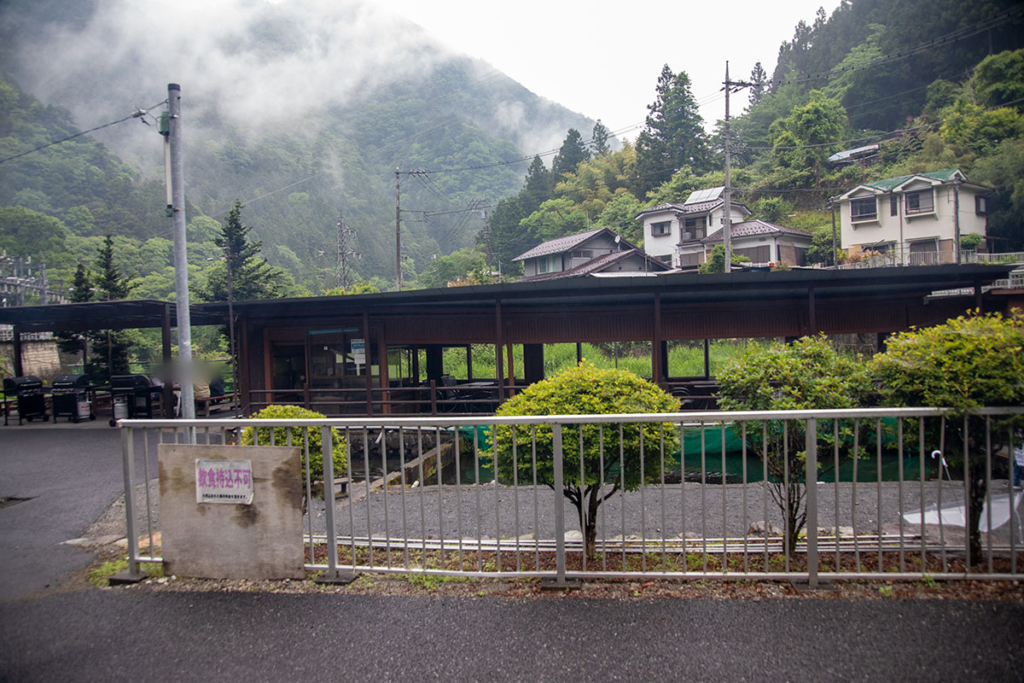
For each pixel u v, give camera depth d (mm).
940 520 3379
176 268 8680
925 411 3264
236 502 3754
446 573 3592
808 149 44438
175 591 3674
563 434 3848
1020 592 3209
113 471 8391
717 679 2594
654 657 2770
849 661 2688
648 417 3355
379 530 5180
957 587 3287
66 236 41469
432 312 12391
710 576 3410
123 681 2758
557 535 3477
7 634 3242
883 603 3164
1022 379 3188
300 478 3688
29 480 7938
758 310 11461
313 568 3764
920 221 31062
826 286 10211
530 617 3176
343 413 12641
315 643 3012
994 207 32062
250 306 12312
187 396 8742
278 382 13047
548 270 38438
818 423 3834
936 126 40719
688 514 5371
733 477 8523
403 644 2971
